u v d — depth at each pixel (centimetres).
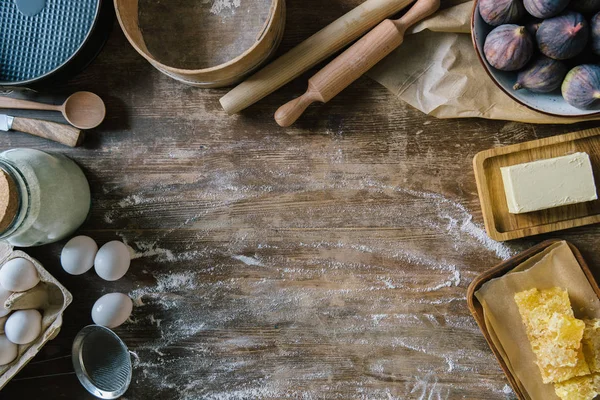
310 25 114
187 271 120
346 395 119
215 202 119
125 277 120
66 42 112
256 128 118
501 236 112
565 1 89
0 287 109
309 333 119
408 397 118
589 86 93
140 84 118
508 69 97
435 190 116
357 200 118
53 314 113
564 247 110
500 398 116
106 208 120
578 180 106
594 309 109
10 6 112
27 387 120
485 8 95
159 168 119
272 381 120
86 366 118
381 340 118
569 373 105
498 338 111
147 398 121
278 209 119
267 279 120
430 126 116
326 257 119
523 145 111
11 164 101
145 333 121
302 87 116
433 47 111
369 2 105
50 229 109
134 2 110
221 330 120
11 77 112
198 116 118
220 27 110
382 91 116
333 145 117
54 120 118
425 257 117
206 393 121
